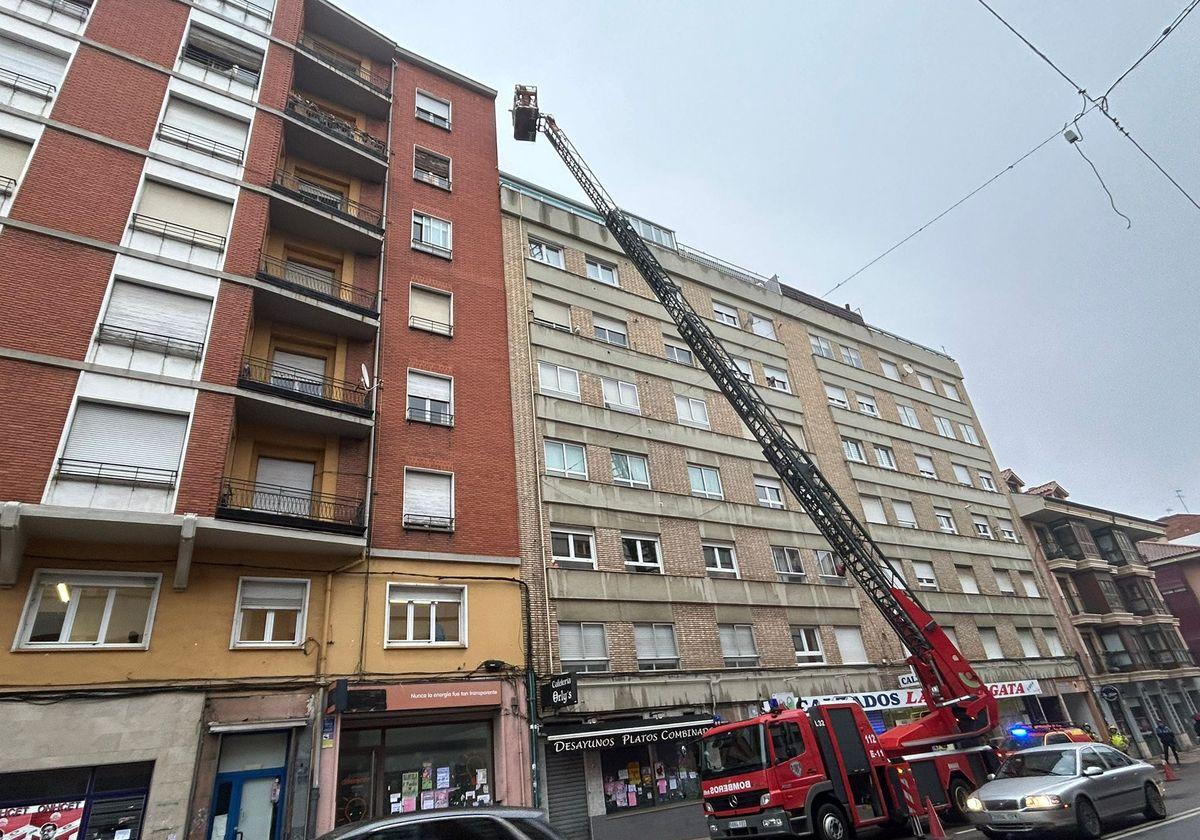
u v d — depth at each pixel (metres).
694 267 28.64
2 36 15.07
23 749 10.43
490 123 25.23
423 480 16.86
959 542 30.72
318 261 18.72
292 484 15.54
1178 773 21.98
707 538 21.41
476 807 6.25
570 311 22.98
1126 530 39.16
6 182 13.67
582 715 15.89
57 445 11.95
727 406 25.16
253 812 12.02
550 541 18.00
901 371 35.81
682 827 15.51
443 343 19.19
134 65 16.45
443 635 15.31
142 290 14.16
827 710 12.41
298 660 13.34
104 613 11.98
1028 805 10.29
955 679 13.85
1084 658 31.17
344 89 21.23
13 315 12.55
